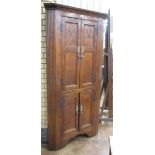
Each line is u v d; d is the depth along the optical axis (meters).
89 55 3.09
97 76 3.23
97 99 3.29
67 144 3.03
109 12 3.82
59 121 2.84
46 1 2.92
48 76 2.75
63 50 2.77
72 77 2.92
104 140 3.16
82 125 3.11
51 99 2.79
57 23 2.68
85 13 2.94
